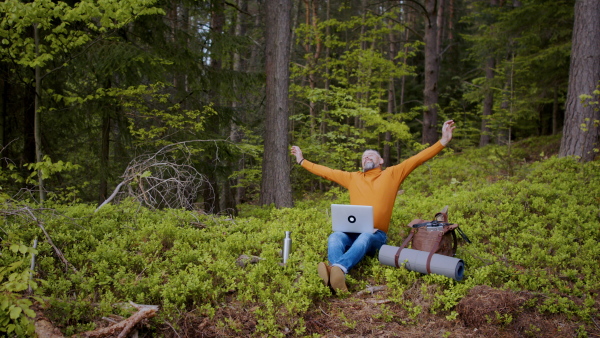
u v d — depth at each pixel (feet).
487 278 14.06
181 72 30.76
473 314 12.10
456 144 59.77
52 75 27.66
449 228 14.71
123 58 24.36
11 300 8.66
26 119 29.09
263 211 23.53
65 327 10.55
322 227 19.65
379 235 15.97
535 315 12.37
